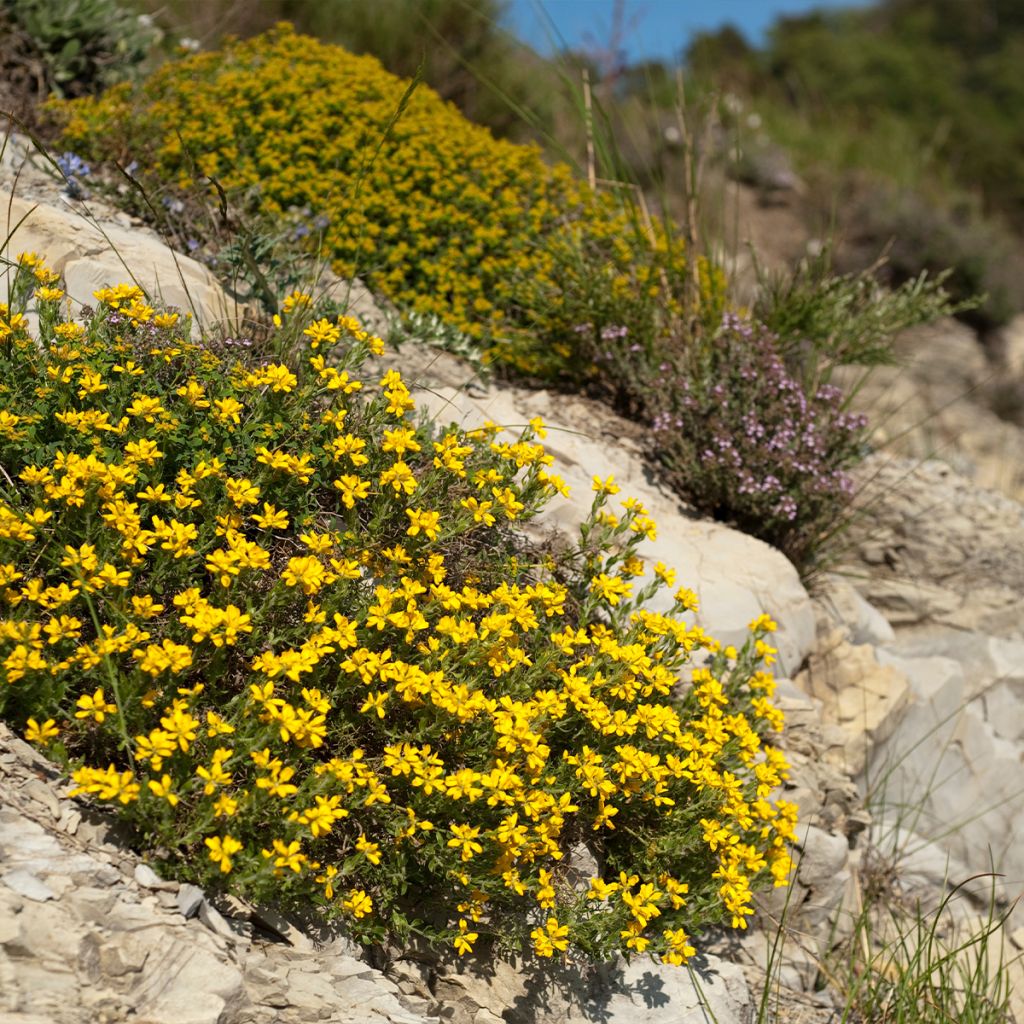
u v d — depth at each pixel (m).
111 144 0.88
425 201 0.92
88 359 0.61
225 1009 0.48
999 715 0.94
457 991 0.58
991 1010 0.70
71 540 0.56
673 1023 0.62
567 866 0.62
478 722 0.58
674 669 0.68
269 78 0.95
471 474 0.65
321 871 0.55
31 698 0.52
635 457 0.88
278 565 0.61
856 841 0.80
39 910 0.47
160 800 0.51
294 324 0.70
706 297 0.97
